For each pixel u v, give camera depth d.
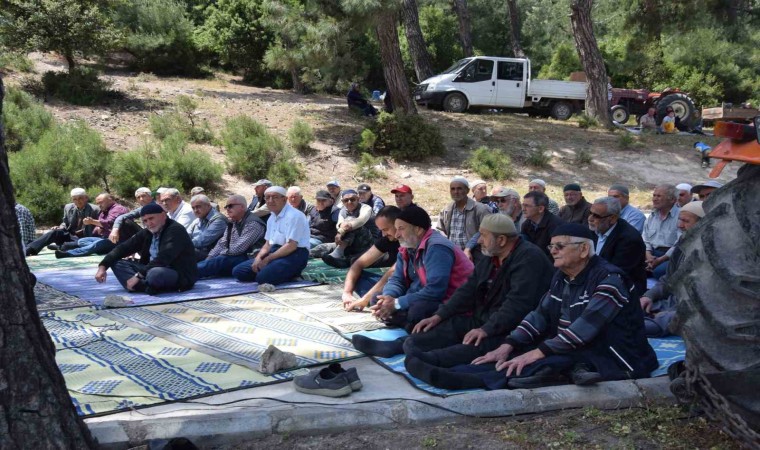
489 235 4.82
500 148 18.22
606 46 31.05
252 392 4.29
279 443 3.70
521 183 16.28
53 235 10.53
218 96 20.48
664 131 21.92
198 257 8.80
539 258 4.77
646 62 31.06
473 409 4.01
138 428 3.64
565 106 22.59
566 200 8.43
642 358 4.47
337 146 17.00
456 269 5.55
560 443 3.65
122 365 4.79
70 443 3.04
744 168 3.54
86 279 8.26
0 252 2.91
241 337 5.55
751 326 3.31
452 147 18.00
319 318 6.23
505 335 4.73
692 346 3.57
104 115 16.89
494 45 36.22
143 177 13.49
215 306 6.75
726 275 3.31
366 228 9.01
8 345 2.90
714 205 3.54
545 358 4.31
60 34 17.91
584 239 4.32
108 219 10.60
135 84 20.56
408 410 3.94
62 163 12.99
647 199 15.74
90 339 5.46
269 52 18.95
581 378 4.19
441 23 31.89
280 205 8.08
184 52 24.12
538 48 36.28
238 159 14.88
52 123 14.70
